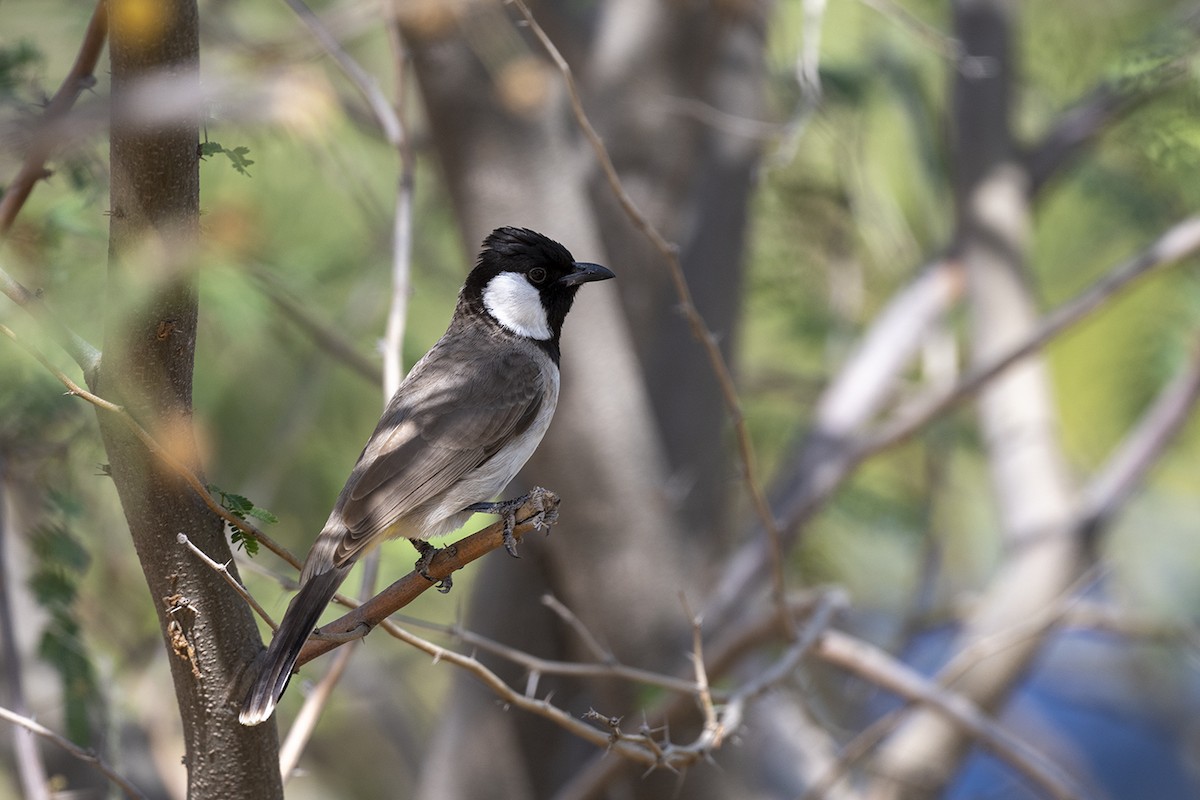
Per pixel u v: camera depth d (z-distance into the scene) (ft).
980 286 43.50
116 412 16.29
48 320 16.69
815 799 29.96
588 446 32.37
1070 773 50.44
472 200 32.17
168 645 17.67
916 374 54.44
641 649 32.50
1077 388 50.67
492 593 36.52
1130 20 45.68
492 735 36.14
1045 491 40.37
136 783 32.78
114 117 15.88
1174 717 53.62
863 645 30.09
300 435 37.14
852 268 49.47
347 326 38.45
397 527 25.66
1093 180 47.34
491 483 26.66
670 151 37.83
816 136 46.57
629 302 37.32
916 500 51.60
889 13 32.19
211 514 17.63
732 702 23.86
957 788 42.34
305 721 22.07
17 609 30.96
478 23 31.27
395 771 54.08
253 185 34.76
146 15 15.67
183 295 16.63
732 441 45.70
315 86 19.81
